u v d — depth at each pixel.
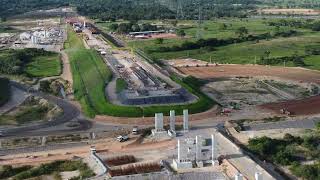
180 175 155.38
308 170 155.00
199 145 164.62
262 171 155.25
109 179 152.00
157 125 196.75
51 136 199.88
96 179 153.75
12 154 182.62
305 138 185.00
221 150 174.75
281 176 155.38
